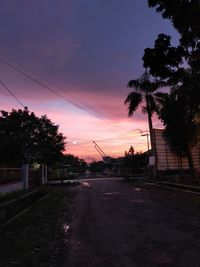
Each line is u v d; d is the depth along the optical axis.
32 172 38.72
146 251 9.84
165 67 28.91
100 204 21.75
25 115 43.88
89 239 11.72
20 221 14.77
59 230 13.11
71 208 20.16
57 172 66.44
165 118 34.84
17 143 38.78
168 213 16.66
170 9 24.28
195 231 12.23
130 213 17.20
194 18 23.31
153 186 36.25
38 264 8.62
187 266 8.34
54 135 46.53
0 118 43.34
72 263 9.02
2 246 10.30
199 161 52.78
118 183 45.16
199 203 20.23
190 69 28.55
